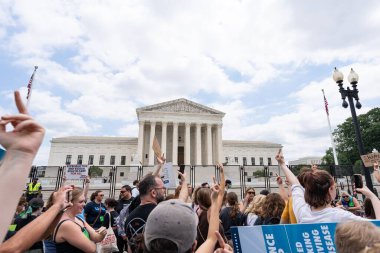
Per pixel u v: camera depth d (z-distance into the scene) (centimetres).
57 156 9088
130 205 662
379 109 7544
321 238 325
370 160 832
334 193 372
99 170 3706
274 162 10062
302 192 434
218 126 8469
